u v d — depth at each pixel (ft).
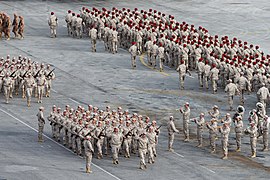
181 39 454.81
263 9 594.65
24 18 543.39
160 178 277.44
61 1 607.37
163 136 329.93
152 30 456.04
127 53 465.47
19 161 289.53
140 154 287.28
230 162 298.76
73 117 312.50
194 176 280.92
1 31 485.15
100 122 302.25
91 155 280.10
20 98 375.25
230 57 423.64
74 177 274.16
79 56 452.76
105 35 463.01
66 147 311.88
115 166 290.56
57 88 393.09
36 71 373.20
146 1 610.65
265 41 493.77
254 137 303.68
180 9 584.40
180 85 396.98
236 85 380.99
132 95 385.09
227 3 613.11
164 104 371.76
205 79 396.57
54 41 485.97
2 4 592.19
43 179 270.46
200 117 316.60
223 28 528.22
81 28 495.82
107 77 414.82
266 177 281.95
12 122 339.57
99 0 611.88
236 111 362.33
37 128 333.42
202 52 428.56
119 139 292.40
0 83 372.58
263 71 385.09
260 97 362.74
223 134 301.02
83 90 391.24
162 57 426.51
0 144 309.42
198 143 318.65
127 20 485.15
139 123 304.09
